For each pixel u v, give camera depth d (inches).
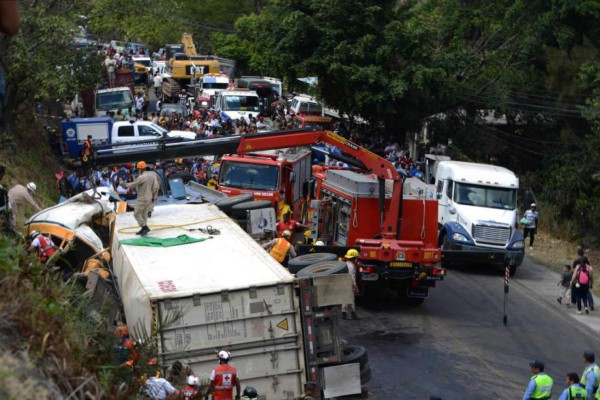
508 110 1690.5
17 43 1175.0
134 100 1961.1
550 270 1115.9
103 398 252.1
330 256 685.3
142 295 454.9
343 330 761.6
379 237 845.2
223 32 2923.2
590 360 554.3
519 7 1694.1
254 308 467.5
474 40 1782.7
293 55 1652.3
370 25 1619.1
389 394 601.9
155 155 809.5
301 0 1686.8
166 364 449.7
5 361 223.6
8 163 1106.7
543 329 814.5
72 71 1305.4
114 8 1386.6
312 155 1221.1
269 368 469.7
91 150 794.8
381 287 922.7
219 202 832.9
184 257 534.0
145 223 601.0
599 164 1545.3
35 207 747.4
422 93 1641.2
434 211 845.2
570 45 1681.8
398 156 1536.7
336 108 1708.9
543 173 1648.6
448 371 662.5
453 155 1700.3
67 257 637.9
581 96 1620.3
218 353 444.5
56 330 255.0
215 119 1807.3
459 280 1008.2
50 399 227.1
